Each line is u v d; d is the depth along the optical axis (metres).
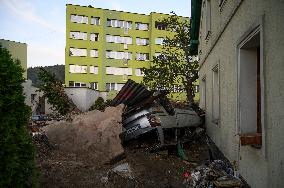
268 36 3.74
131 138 8.80
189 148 10.05
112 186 5.74
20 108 3.51
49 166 6.48
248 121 5.21
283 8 3.25
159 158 8.22
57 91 16.66
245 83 5.25
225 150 6.76
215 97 9.25
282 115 3.30
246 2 4.81
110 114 8.76
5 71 3.30
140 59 51.41
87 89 25.09
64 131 8.31
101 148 7.68
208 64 10.73
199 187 5.44
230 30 6.18
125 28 50.59
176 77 26.05
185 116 10.79
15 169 3.39
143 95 9.53
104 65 48.97
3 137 3.21
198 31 15.60
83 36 48.06
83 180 5.92
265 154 3.81
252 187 4.52
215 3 8.51
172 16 27.02
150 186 5.91
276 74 3.47
